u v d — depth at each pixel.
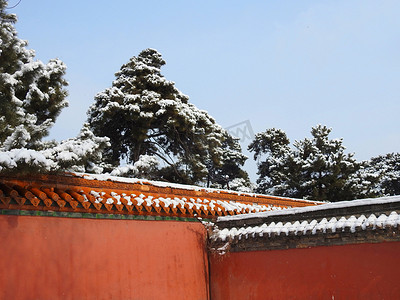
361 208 10.88
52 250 10.14
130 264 11.41
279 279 11.87
